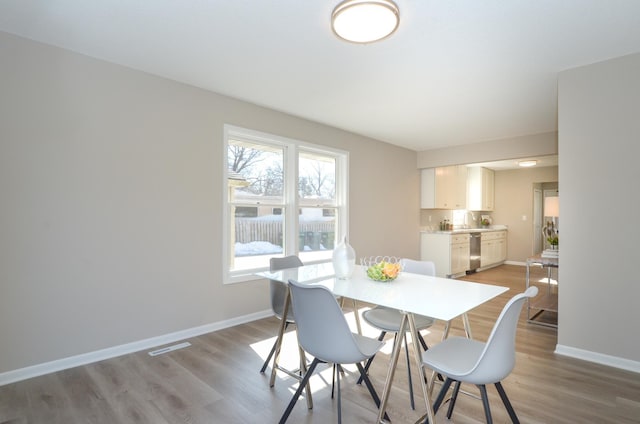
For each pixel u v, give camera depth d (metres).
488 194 8.03
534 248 7.88
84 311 2.63
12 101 2.33
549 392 2.26
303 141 4.22
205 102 3.32
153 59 2.71
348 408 2.07
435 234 6.22
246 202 3.75
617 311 2.64
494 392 2.25
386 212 5.55
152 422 1.93
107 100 2.74
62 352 2.54
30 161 2.40
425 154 6.16
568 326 2.85
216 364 2.65
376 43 2.42
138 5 2.00
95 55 2.65
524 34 2.29
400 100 3.59
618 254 2.64
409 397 2.20
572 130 2.82
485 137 5.20
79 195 2.60
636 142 2.57
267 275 2.49
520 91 3.33
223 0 1.95
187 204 3.20
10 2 1.97
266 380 2.41
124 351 2.82
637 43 2.42
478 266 7.02
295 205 4.12
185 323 3.19
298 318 1.82
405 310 1.63
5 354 2.32
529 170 7.92
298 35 2.33
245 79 3.09
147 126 2.95
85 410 2.04
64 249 2.54
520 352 2.93
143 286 2.93
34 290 2.42
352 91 3.36
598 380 2.42
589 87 2.75
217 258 3.41
